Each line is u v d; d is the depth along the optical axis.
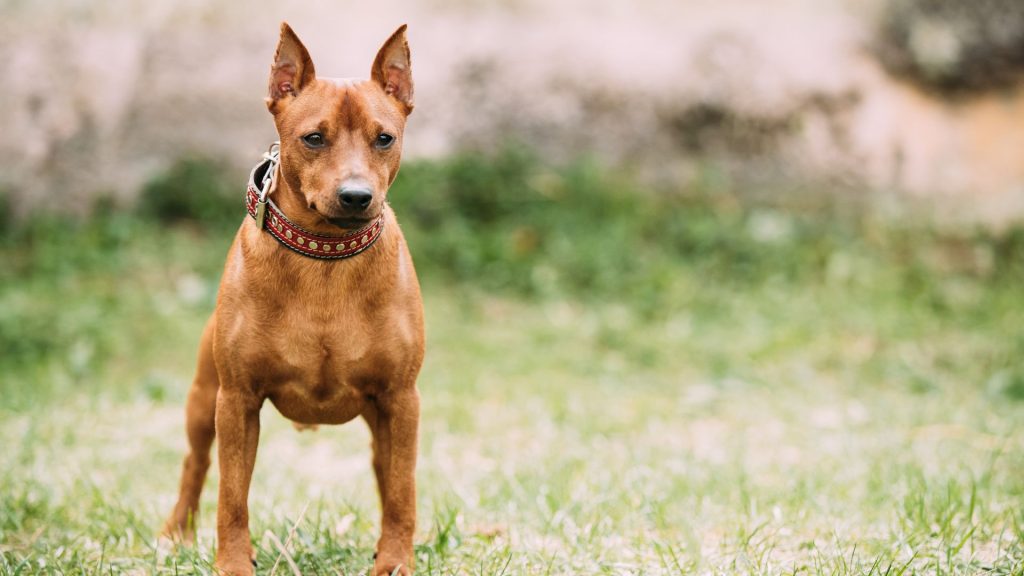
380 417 4.22
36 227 11.77
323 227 3.88
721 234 12.12
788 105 13.34
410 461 4.13
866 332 10.22
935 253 12.34
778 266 11.77
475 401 7.90
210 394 4.46
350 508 4.86
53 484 5.55
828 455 6.24
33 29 12.48
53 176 12.20
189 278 11.01
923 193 13.16
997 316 10.64
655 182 13.09
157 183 12.23
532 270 11.38
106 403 7.71
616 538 4.64
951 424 7.14
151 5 12.76
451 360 9.20
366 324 3.96
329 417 4.17
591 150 13.17
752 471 5.90
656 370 9.19
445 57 13.14
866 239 12.51
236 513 4.00
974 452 6.20
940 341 9.96
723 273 11.73
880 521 4.77
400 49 4.10
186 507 4.67
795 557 4.33
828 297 11.12
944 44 13.47
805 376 8.89
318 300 3.91
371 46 13.05
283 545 4.38
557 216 12.28
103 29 12.61
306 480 5.88
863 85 13.44
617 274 11.38
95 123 12.41
